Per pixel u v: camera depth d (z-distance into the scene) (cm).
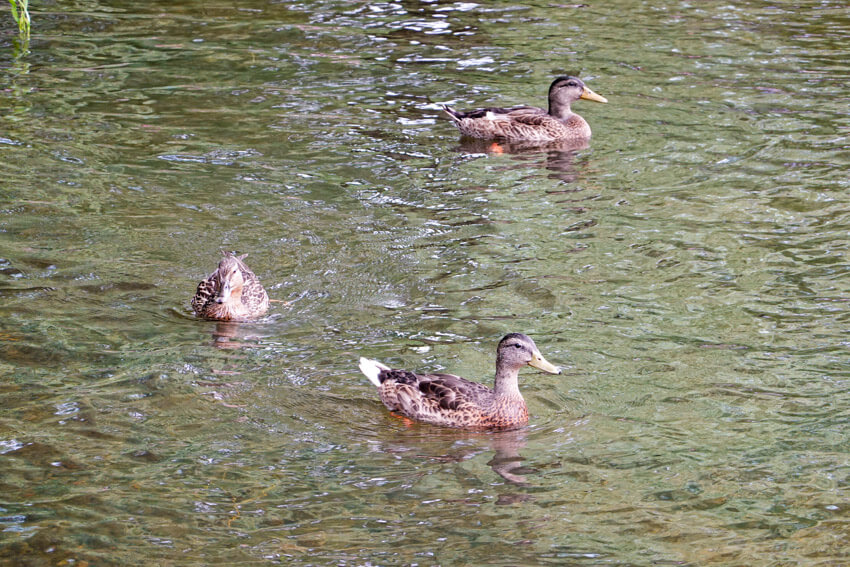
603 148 2159
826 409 1246
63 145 2052
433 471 1128
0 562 955
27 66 2491
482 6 3095
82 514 1031
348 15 2978
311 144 2111
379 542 1002
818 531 1025
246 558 973
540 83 2492
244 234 1720
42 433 1169
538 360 1206
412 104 2352
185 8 3006
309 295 1529
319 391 1280
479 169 2042
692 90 2447
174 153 2038
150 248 1659
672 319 1472
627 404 1265
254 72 2506
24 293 1498
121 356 1343
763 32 2866
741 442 1181
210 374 1308
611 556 985
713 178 1995
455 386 1238
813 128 2219
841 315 1480
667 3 3148
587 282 1584
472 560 977
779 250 1698
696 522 1041
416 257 1655
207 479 1098
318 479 1107
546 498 1080
